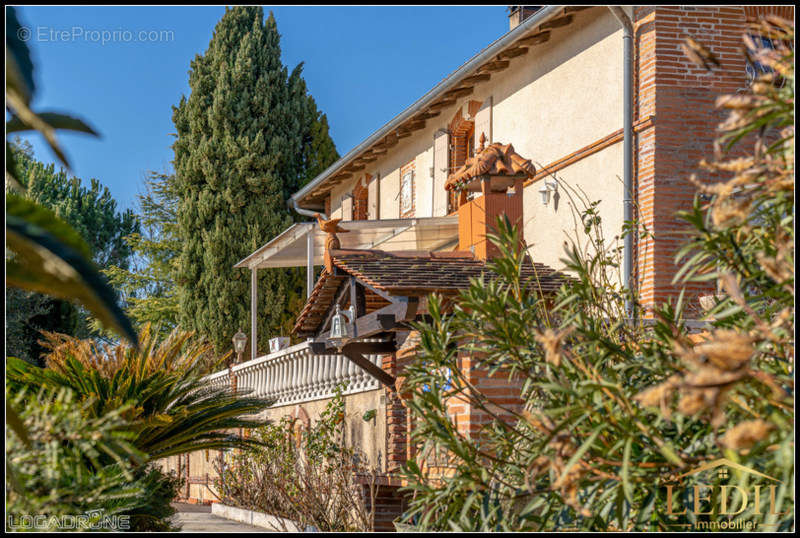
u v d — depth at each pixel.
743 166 3.30
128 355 9.06
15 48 3.91
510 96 17.06
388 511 11.04
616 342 5.12
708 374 2.77
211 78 30.77
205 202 29.34
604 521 4.32
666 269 11.99
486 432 5.36
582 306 5.20
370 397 11.92
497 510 4.85
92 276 4.05
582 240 14.13
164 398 9.16
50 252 3.90
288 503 11.98
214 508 15.20
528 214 16.05
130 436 4.29
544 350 4.57
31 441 4.00
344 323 9.91
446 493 4.68
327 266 10.12
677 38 12.57
